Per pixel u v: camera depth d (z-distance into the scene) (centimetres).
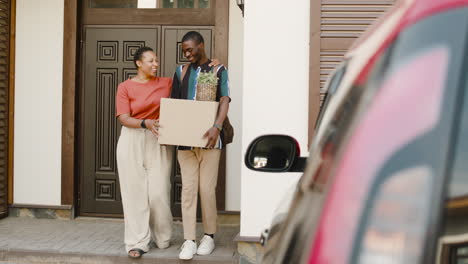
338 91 132
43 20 608
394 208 92
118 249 490
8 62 607
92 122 612
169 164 481
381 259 91
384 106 97
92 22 611
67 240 520
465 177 92
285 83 470
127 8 606
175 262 468
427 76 96
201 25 596
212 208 476
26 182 614
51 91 610
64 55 605
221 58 586
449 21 98
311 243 102
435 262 90
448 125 93
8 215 616
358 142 98
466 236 91
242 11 548
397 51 100
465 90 95
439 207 91
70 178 607
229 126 466
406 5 107
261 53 471
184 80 464
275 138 249
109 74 611
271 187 471
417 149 93
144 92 469
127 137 468
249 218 471
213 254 478
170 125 445
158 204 475
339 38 462
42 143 611
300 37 469
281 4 469
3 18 593
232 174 589
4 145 604
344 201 96
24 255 486
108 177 612
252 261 470
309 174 129
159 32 603
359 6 460
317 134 156
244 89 471
